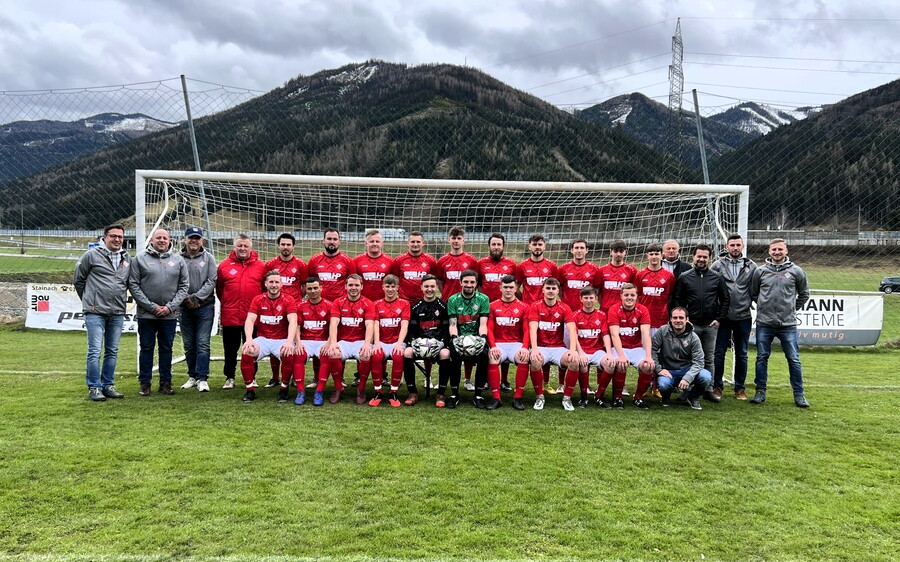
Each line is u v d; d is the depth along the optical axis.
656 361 4.45
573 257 4.99
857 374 5.69
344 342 4.41
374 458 2.96
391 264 4.86
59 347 6.57
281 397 4.29
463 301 4.31
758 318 4.45
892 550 2.10
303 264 4.83
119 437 3.23
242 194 6.47
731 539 2.16
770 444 3.34
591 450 3.18
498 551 2.03
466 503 2.43
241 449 3.06
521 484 2.65
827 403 4.43
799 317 7.54
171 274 4.35
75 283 4.15
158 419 3.65
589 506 2.43
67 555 1.95
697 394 4.26
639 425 3.74
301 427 3.53
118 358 5.98
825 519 2.35
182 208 6.45
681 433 3.56
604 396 4.68
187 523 2.20
